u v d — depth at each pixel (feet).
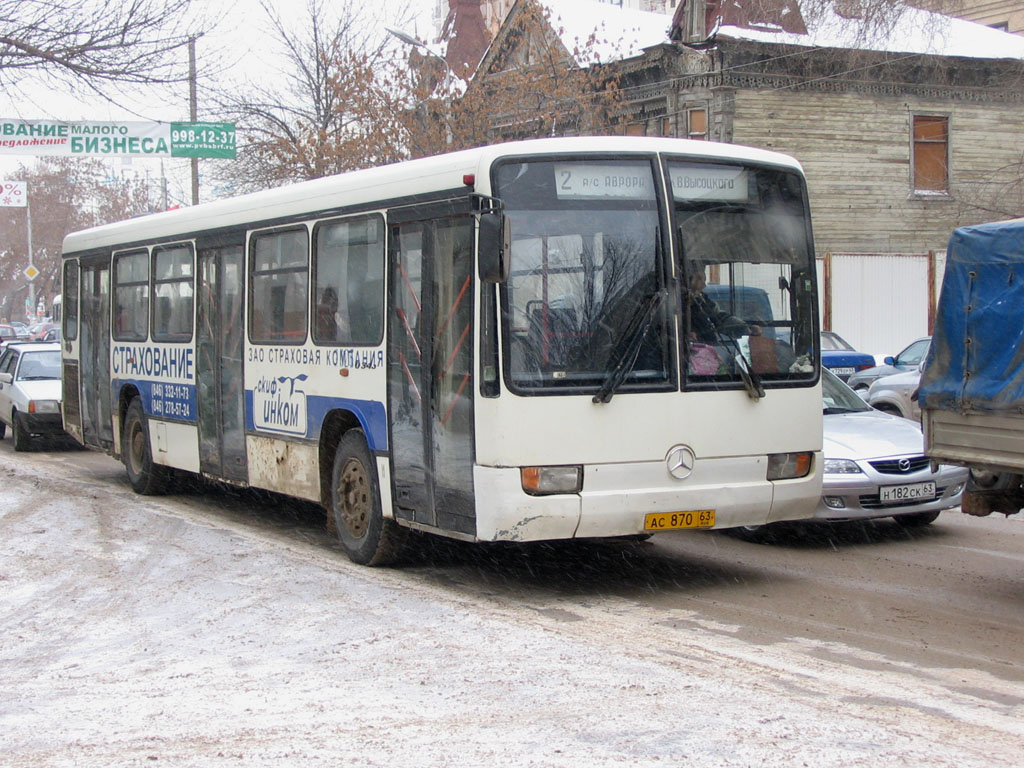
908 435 35.88
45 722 19.42
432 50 97.04
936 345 27.86
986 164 111.86
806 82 103.96
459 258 27.66
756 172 29.35
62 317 56.13
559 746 17.33
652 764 16.44
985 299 26.55
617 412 27.02
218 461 40.27
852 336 103.86
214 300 40.37
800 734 17.65
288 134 107.86
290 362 35.35
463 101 95.50
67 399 55.67
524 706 19.38
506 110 96.99
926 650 23.32
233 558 33.14
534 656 22.53
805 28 84.74
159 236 44.68
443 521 28.27
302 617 26.14
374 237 31.17
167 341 44.04
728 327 28.53
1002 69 109.09
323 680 21.38
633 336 27.27
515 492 26.27
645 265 27.68
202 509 43.37
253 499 46.11
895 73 106.73
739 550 34.71
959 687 20.59
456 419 27.63
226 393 39.50
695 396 27.81
